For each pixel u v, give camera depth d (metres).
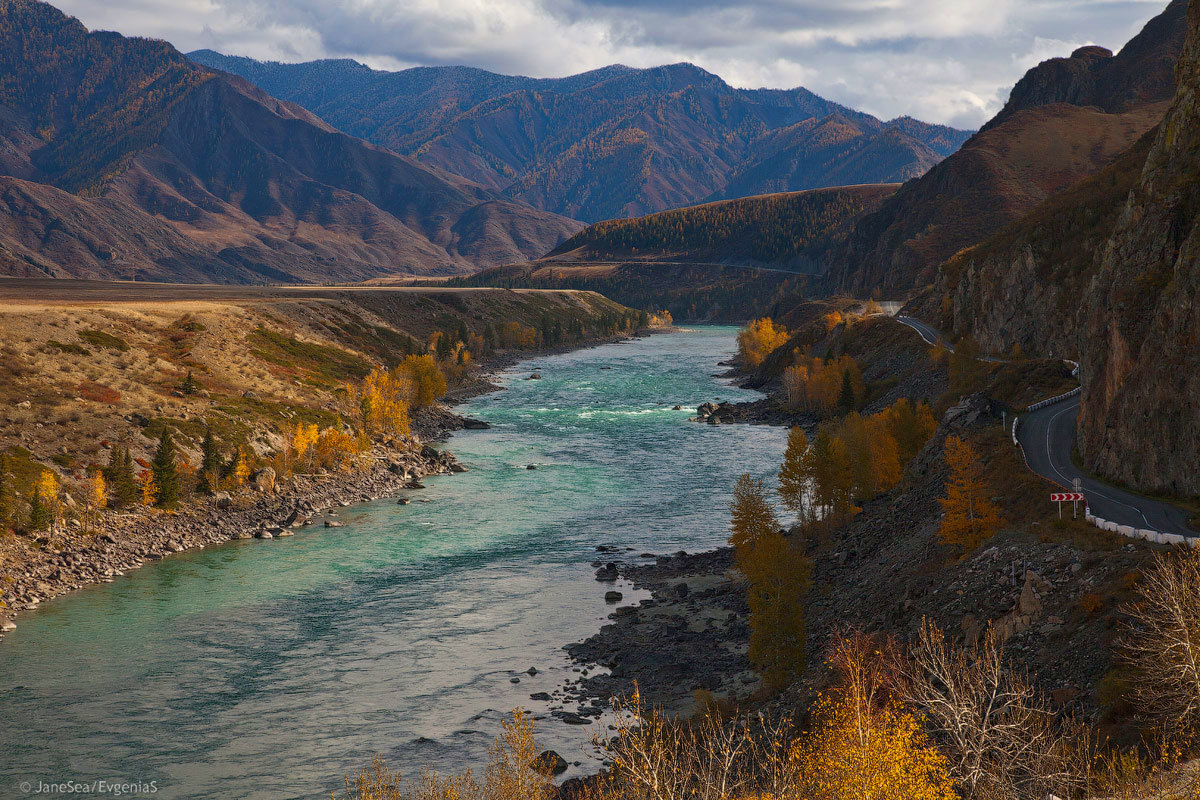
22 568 72.88
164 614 67.06
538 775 37.44
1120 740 29.16
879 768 22.95
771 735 40.47
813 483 83.31
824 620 58.19
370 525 92.44
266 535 87.88
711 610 67.19
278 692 54.25
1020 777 25.28
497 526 91.88
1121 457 58.72
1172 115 69.06
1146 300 60.09
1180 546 39.50
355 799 41.91
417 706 52.53
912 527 66.88
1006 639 40.91
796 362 179.38
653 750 27.45
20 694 53.62
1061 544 46.03
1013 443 70.12
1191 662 26.72
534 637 63.06
